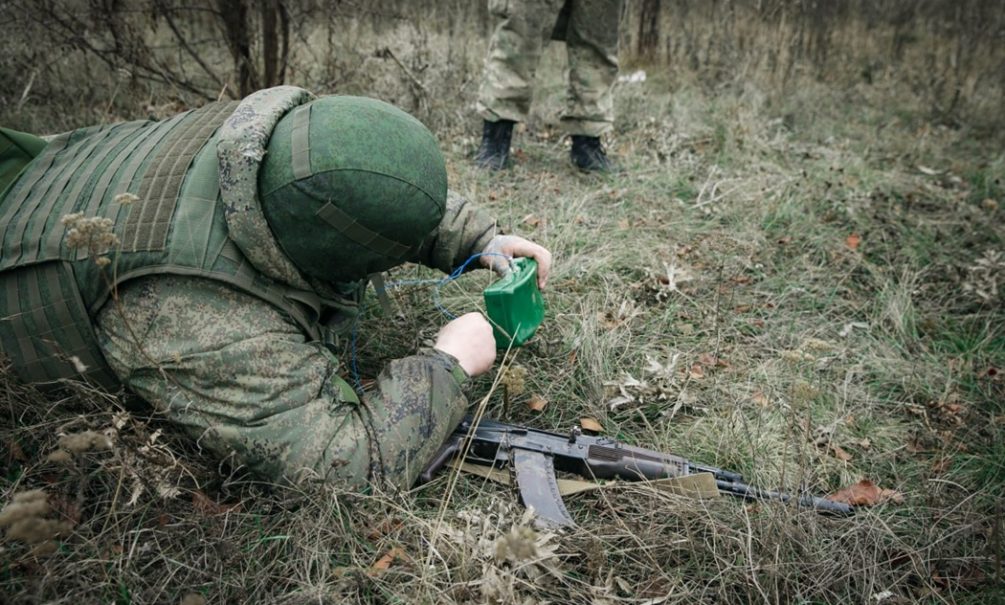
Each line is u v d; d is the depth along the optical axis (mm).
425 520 1941
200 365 1784
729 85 6453
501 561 1700
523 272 2340
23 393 1961
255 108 1898
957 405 2729
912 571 1947
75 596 1582
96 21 4188
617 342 2828
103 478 1885
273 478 1855
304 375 1844
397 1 6074
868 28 8461
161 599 1655
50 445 1920
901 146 5625
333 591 1726
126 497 1847
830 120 6141
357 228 1820
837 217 4168
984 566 1970
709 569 1914
